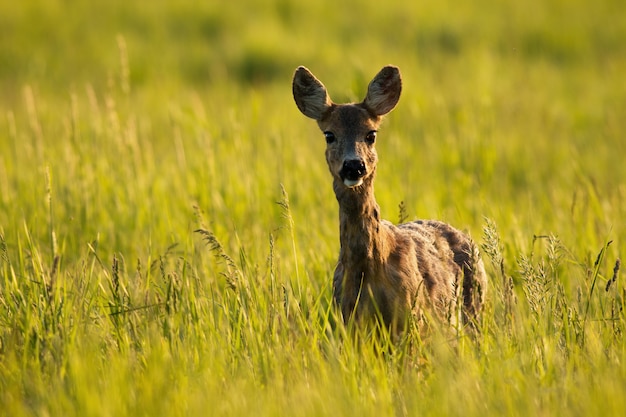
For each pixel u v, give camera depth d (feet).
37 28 113.19
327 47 103.45
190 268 35.50
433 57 95.09
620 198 47.52
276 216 47.70
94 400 26.50
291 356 29.30
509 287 32.04
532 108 74.74
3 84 94.89
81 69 99.14
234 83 94.73
